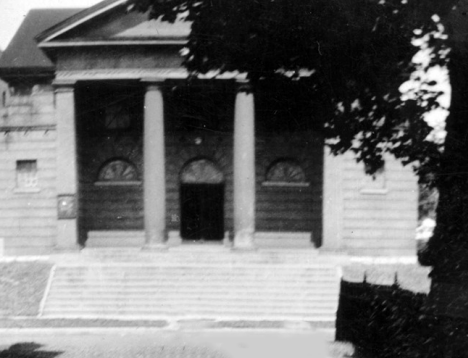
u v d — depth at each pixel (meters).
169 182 37.06
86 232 36.88
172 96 35.16
